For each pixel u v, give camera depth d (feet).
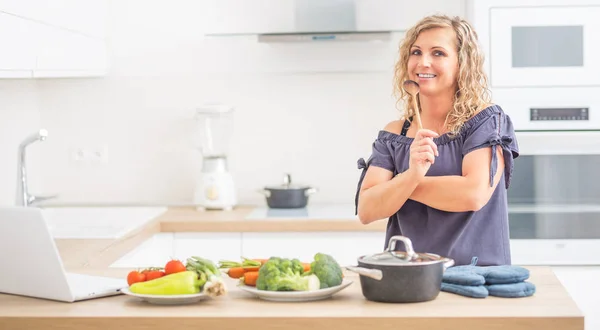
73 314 6.33
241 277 7.23
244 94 13.99
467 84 8.25
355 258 12.23
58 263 6.64
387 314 6.15
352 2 13.14
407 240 6.73
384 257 6.65
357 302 6.63
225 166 13.57
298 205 13.37
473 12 12.02
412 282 6.47
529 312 6.18
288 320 6.15
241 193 14.14
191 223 12.23
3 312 6.43
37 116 14.10
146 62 14.02
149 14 13.97
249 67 13.92
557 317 6.06
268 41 13.07
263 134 14.02
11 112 12.90
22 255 6.81
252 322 6.17
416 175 7.52
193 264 6.97
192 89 14.03
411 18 13.73
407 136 8.50
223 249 12.28
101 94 14.11
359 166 8.68
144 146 14.15
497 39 11.94
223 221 12.21
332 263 6.82
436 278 6.56
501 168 8.04
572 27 11.89
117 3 13.94
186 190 14.16
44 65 10.28
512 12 11.91
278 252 12.25
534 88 11.97
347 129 13.96
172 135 14.11
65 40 11.27
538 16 11.87
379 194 7.81
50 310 6.49
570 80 11.93
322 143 14.01
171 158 14.14
